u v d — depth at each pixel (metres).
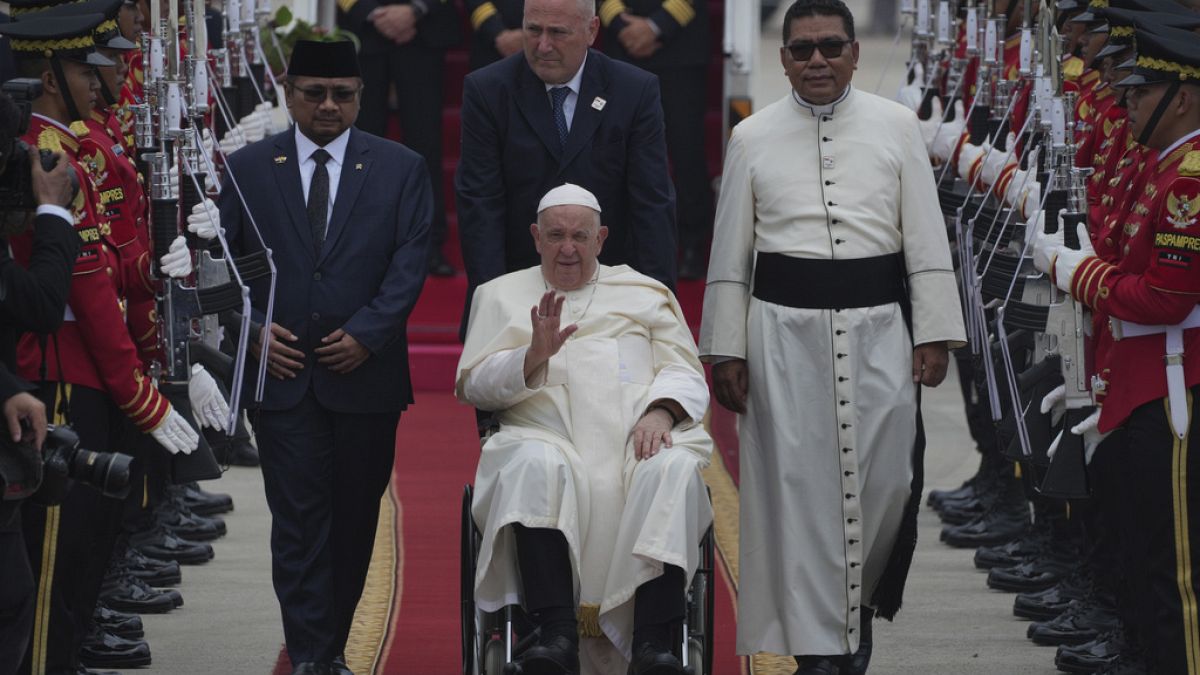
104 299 22.31
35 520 22.05
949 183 30.47
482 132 25.50
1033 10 30.23
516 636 23.23
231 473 39.34
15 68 23.17
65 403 22.20
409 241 25.16
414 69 47.28
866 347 23.62
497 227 25.45
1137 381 21.95
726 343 23.92
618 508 22.31
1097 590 27.17
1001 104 29.69
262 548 33.12
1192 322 21.59
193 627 28.19
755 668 26.31
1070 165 23.86
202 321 23.88
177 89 24.16
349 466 24.86
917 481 24.06
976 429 34.00
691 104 47.09
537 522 21.45
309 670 24.03
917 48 34.94
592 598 22.09
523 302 23.72
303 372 24.64
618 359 23.36
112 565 28.80
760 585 23.98
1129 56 23.80
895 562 24.31
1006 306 24.02
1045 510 30.33
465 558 22.73
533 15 25.00
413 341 45.38
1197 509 21.64
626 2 46.81
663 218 25.48
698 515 21.95
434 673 25.83
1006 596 30.30
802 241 23.66
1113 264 23.02
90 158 22.92
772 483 23.77
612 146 25.42
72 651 23.23
